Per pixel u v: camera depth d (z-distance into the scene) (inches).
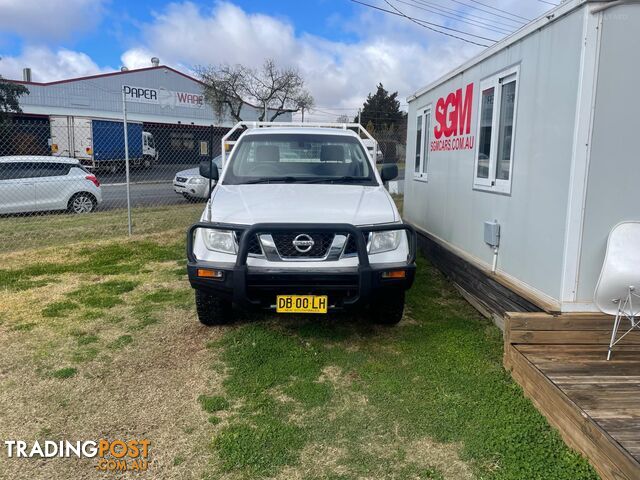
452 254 226.5
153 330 177.8
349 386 140.0
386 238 155.5
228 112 1571.1
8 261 273.4
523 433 114.1
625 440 93.7
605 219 136.6
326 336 173.2
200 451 111.9
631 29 129.7
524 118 162.7
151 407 129.3
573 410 106.7
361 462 108.5
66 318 188.1
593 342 138.6
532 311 151.6
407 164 323.9
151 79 1642.5
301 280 145.3
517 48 167.3
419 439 116.3
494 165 185.8
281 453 111.0
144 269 260.7
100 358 155.6
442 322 186.7
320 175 193.2
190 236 151.8
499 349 161.2
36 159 456.8
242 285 144.2
